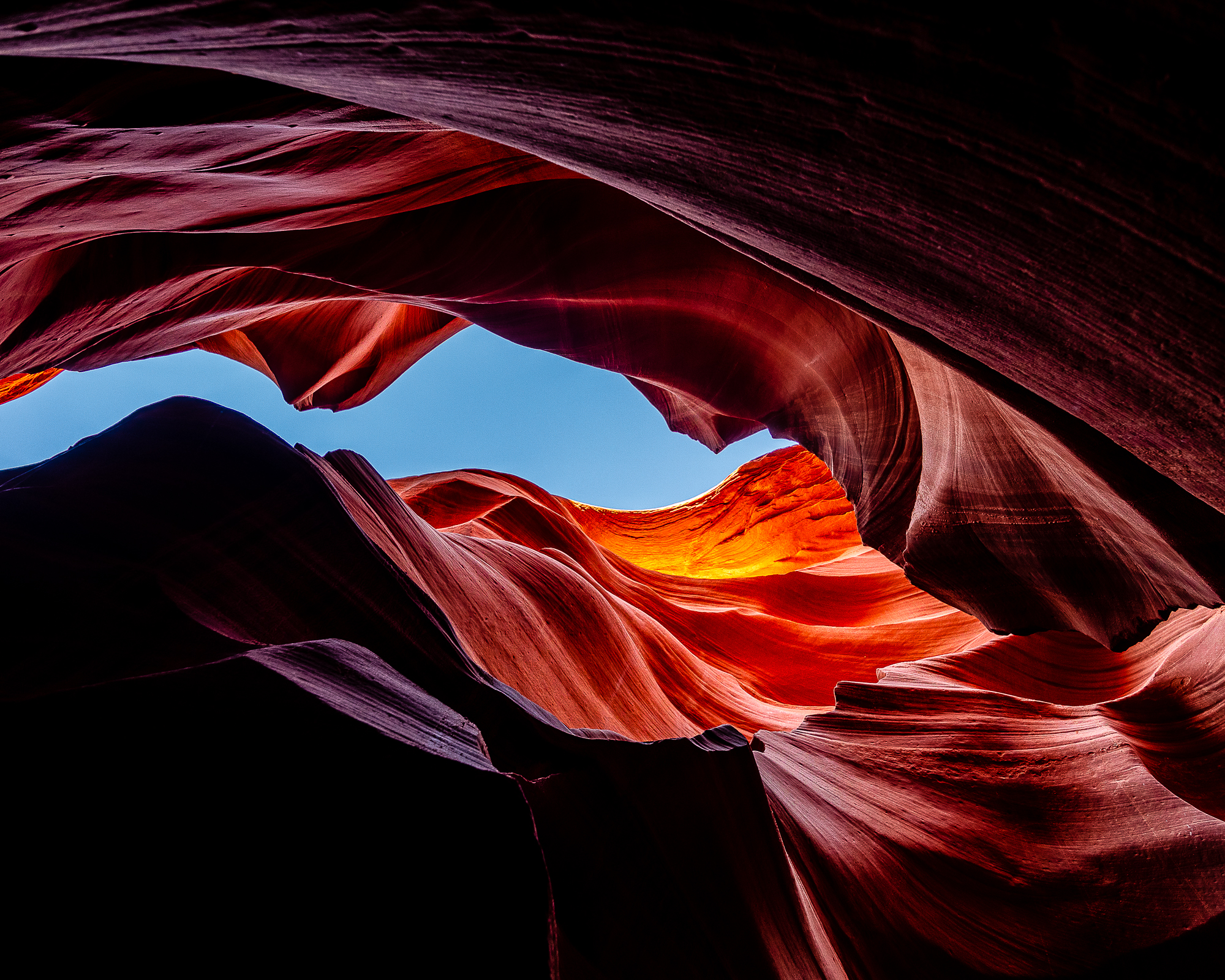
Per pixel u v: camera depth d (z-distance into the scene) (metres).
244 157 4.20
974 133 1.08
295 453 4.56
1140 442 1.60
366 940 1.18
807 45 1.04
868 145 1.22
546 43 1.19
